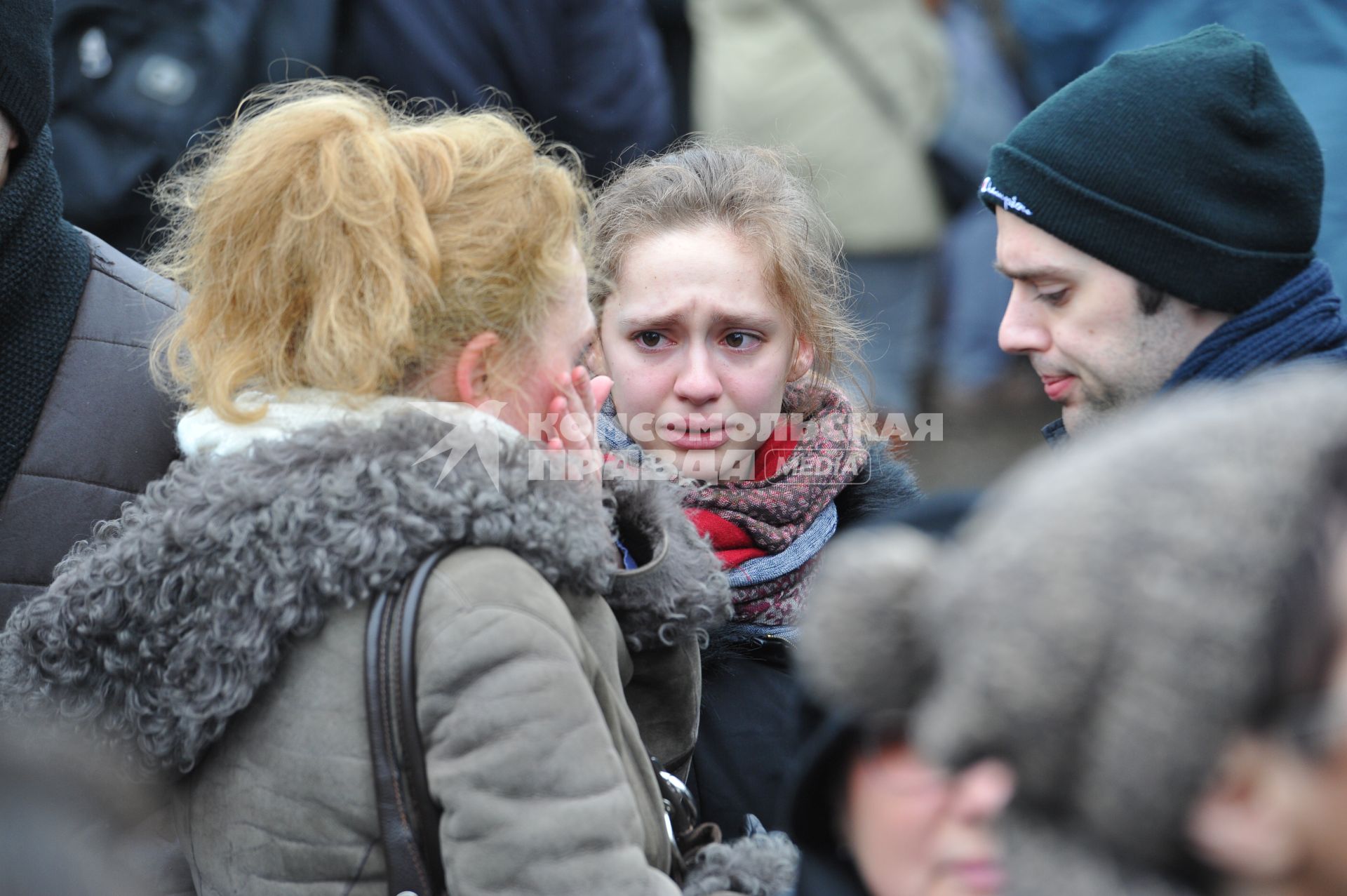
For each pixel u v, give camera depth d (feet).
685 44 43.47
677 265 21.86
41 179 21.68
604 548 16.39
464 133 17.13
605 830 14.40
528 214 16.70
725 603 19.12
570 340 17.25
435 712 14.49
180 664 14.75
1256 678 6.43
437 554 15.01
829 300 24.61
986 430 47.16
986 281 45.62
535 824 14.19
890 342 45.06
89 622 15.03
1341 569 6.57
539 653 14.66
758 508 22.67
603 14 38.50
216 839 15.56
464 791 14.28
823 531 23.16
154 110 34.96
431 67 37.52
